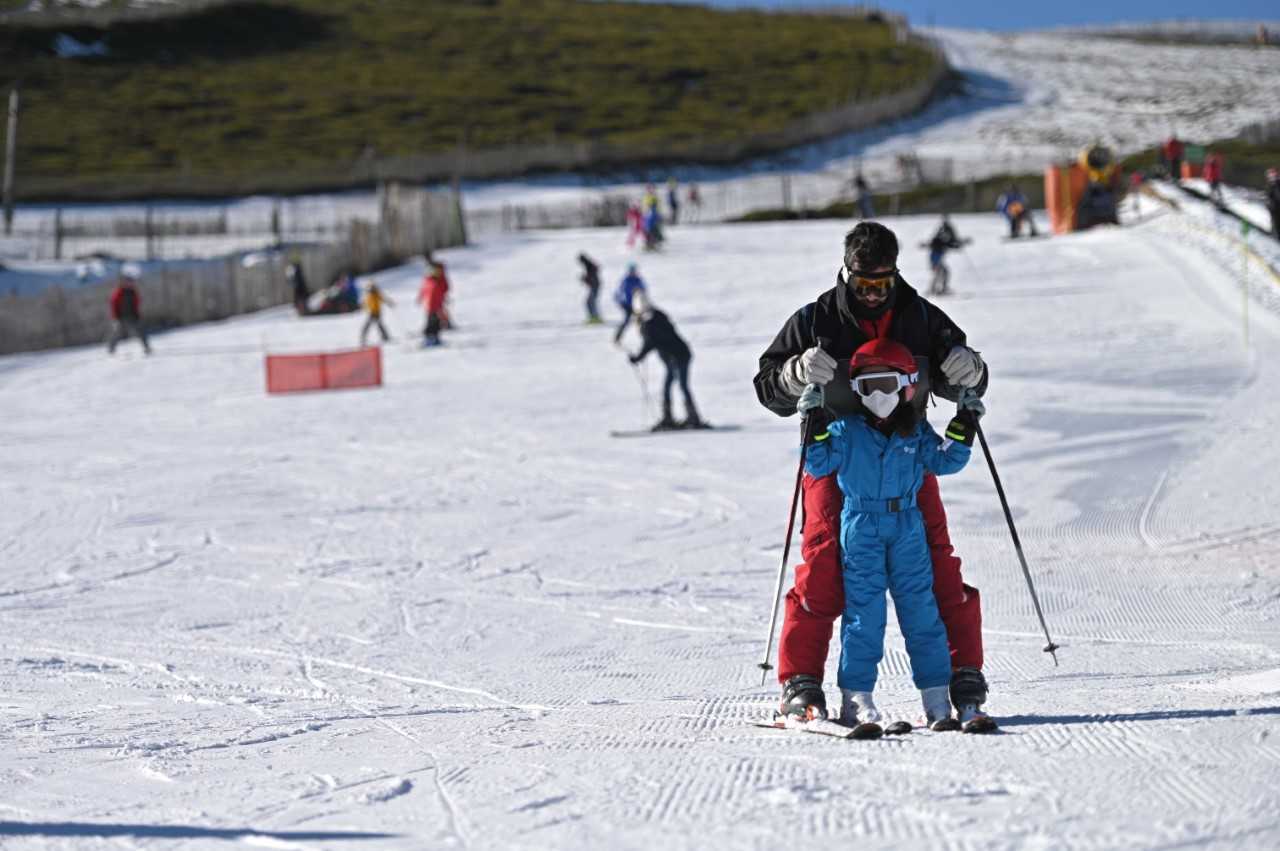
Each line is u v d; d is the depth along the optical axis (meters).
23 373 67.50
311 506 32.50
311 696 15.68
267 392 55.94
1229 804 7.62
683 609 21.61
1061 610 20.19
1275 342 50.31
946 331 10.91
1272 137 183.38
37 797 9.82
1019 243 91.56
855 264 10.53
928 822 7.59
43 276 110.00
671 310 73.75
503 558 26.20
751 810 8.11
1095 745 9.43
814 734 10.76
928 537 11.16
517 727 12.59
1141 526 26.34
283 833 8.27
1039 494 29.67
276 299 101.62
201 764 11.02
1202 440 34.47
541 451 39.34
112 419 50.84
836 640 18.61
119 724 13.62
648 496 32.34
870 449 10.76
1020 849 7.02
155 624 21.23
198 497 34.22
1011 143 195.38
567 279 91.31
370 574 25.05
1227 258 70.12
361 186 177.88
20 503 34.34
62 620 21.66
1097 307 62.84
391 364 62.28
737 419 43.81
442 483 35.00
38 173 169.50
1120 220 98.31
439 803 8.91
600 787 9.04
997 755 9.27
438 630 20.36
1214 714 10.41
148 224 130.62
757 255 95.69
